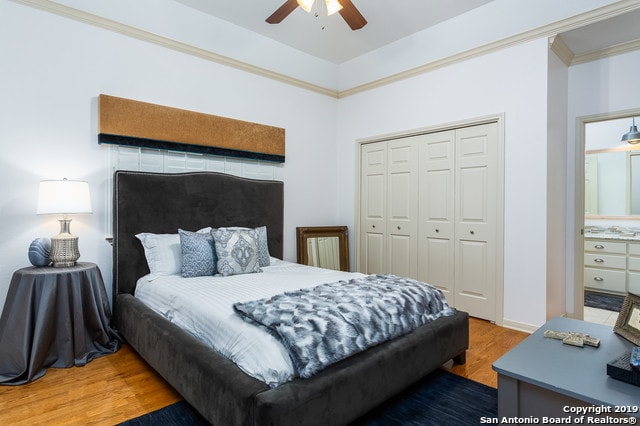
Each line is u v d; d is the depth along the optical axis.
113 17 2.90
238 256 2.85
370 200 4.45
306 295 2.02
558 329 1.89
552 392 1.31
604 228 5.02
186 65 3.35
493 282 3.32
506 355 1.54
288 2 2.36
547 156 2.98
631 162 4.79
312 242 4.30
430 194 3.82
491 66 3.30
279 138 4.00
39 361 2.18
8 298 2.24
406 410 1.85
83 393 1.99
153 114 3.06
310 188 4.46
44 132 2.64
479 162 3.42
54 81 2.67
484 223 3.38
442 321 2.23
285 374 1.44
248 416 1.35
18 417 1.75
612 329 1.86
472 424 1.73
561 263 3.33
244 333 1.64
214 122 3.45
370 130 4.39
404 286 2.31
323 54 4.37
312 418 1.42
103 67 2.88
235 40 3.65
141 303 2.56
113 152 2.94
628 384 1.27
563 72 3.29
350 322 1.72
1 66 2.47
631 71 3.04
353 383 1.59
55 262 2.45
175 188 3.13
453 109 3.58
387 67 4.12
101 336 2.54
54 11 2.66
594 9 2.73
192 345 1.79
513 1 3.11
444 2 3.25
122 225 2.84
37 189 2.61
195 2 3.25
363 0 3.22
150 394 1.99
